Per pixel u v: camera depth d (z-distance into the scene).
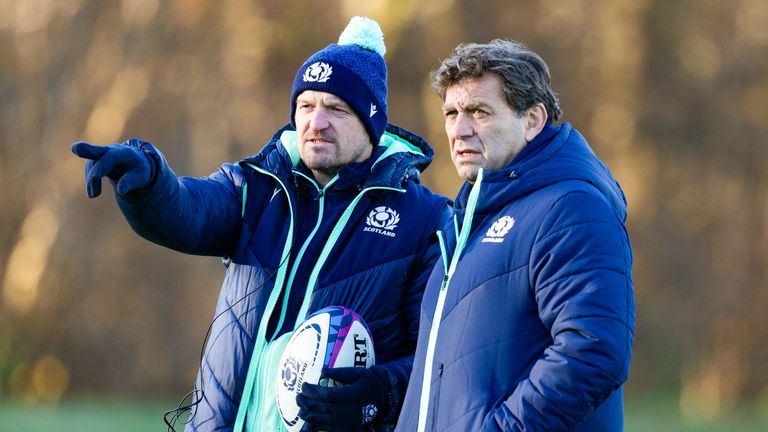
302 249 14.56
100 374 61.69
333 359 13.74
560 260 11.52
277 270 14.44
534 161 12.27
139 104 62.28
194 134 61.84
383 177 14.65
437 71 12.93
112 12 65.25
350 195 14.78
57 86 66.19
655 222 68.06
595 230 11.57
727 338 69.50
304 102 14.65
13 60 67.50
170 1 63.62
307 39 62.69
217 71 62.62
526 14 64.06
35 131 66.56
